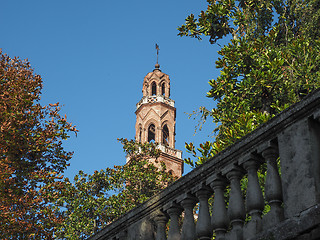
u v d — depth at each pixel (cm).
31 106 1429
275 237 440
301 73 1404
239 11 1727
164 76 7231
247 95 1484
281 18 1769
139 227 638
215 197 531
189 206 573
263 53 1509
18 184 1338
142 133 6706
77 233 3092
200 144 1284
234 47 1525
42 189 1384
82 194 3231
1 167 1284
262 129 499
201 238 530
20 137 1340
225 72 1502
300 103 469
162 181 3669
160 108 6831
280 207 464
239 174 520
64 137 1445
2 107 1367
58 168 1462
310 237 412
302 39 1481
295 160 455
